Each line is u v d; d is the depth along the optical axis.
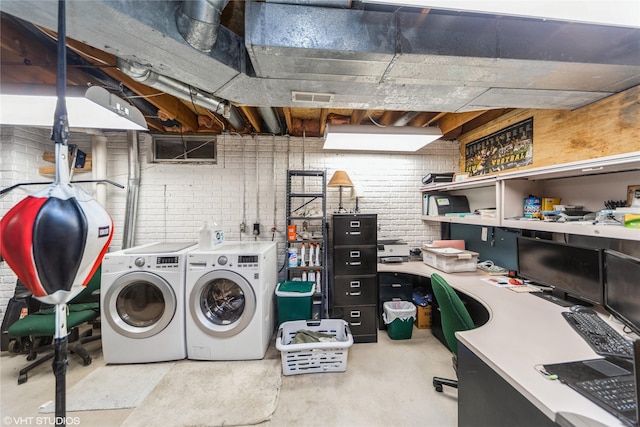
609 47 1.45
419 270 2.85
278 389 1.99
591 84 1.65
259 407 1.81
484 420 1.16
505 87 1.69
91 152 3.24
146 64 1.45
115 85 2.12
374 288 2.84
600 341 1.23
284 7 1.27
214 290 2.55
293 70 1.49
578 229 1.65
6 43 1.57
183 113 2.82
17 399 1.88
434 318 2.90
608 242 1.88
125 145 3.32
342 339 2.45
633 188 1.71
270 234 3.47
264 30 1.26
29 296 2.51
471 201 3.36
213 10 1.16
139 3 1.12
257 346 2.37
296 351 2.15
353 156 3.58
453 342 1.70
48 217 0.81
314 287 2.90
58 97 0.88
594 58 1.44
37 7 1.03
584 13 1.09
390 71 1.50
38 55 1.74
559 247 1.90
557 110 2.21
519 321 1.50
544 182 2.35
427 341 2.77
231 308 2.54
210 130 3.35
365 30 1.32
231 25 1.62
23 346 2.42
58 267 0.84
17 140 2.75
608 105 1.83
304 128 3.39
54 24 1.15
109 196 3.30
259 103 1.93
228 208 3.44
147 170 3.35
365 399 1.89
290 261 3.02
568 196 2.15
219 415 1.74
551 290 2.06
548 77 1.57
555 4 1.05
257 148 3.47
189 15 1.16
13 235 0.79
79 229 0.87
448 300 1.65
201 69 1.49
